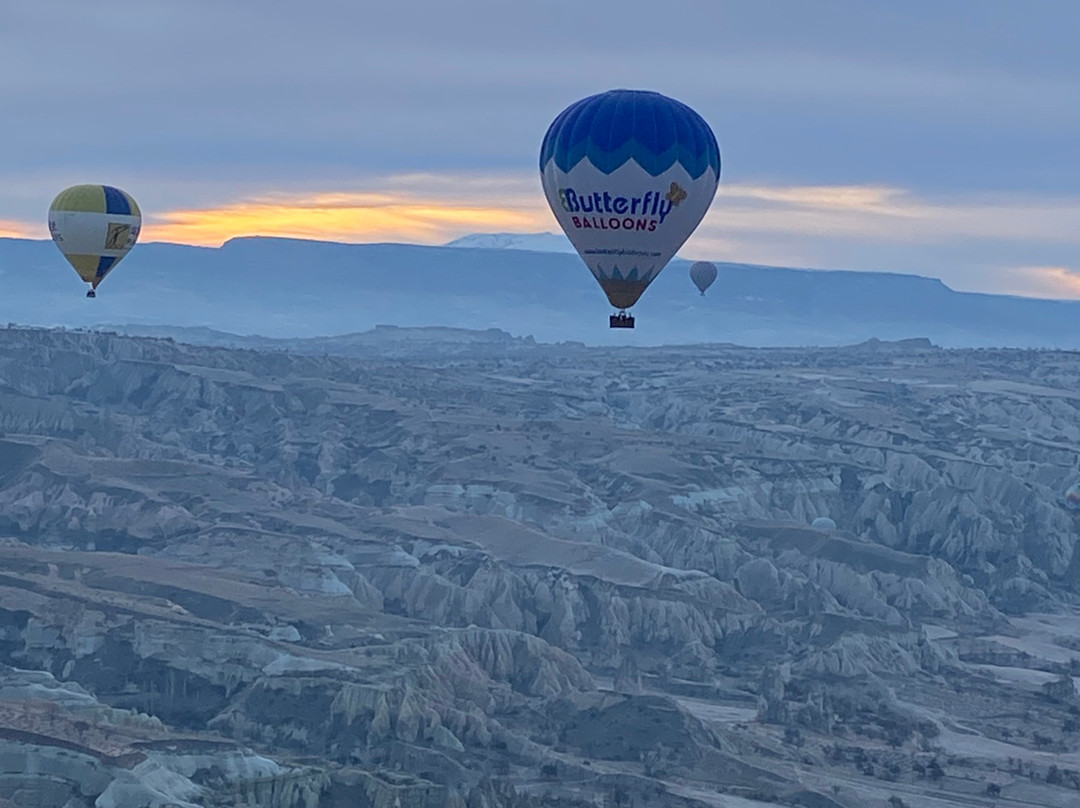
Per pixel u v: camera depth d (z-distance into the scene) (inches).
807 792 6176.2
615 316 5605.3
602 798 5920.3
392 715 6220.5
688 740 6560.0
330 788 5241.1
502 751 6304.1
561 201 5457.7
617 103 5354.3
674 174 5324.8
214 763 5241.1
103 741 5167.3
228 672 6584.6
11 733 5024.6
